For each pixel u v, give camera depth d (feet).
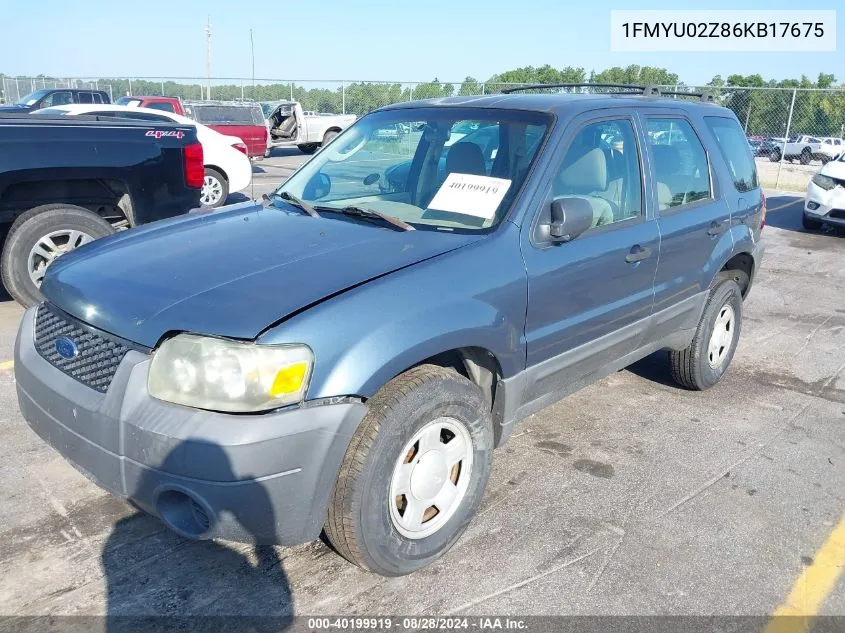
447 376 9.46
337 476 8.59
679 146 14.61
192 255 9.94
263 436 7.86
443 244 10.20
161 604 9.00
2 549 9.86
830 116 71.15
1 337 17.93
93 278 9.61
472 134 12.35
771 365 18.90
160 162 20.03
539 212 11.00
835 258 32.96
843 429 15.01
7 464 11.96
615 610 9.23
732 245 15.55
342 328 8.42
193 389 8.04
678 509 11.64
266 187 47.24
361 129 14.32
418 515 9.55
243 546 10.23
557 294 11.09
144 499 8.32
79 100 74.13
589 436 14.14
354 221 11.36
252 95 85.05
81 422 8.66
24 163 17.92
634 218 12.96
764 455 13.66
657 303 13.64
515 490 12.00
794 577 10.07
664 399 16.15
